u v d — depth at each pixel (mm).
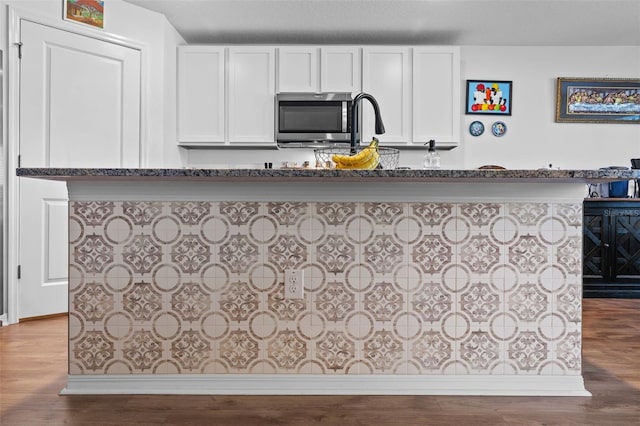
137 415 1553
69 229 1743
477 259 1746
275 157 4273
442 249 1749
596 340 2463
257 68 3900
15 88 2871
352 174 1480
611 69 4289
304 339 1755
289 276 1752
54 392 1747
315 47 3881
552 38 4094
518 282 1743
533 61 4281
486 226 1746
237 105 3904
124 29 3398
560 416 1553
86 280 1749
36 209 2979
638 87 4270
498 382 1746
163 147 3623
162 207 1748
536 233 1742
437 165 1906
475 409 1609
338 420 1521
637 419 1531
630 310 3199
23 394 1729
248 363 1756
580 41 4176
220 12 3564
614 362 2102
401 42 4172
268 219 1754
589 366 2047
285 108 3848
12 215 2855
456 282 1747
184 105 3904
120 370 1750
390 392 1742
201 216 1751
